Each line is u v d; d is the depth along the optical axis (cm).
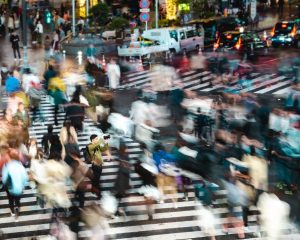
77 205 2086
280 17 7938
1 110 3472
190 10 6762
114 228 2034
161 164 2217
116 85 4084
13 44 5009
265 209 1905
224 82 4234
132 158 2652
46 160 2148
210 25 5881
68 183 2150
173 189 2253
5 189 2159
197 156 2248
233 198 2000
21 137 2377
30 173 2253
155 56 5094
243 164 2069
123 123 2981
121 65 4684
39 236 1975
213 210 2131
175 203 2222
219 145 2352
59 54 5044
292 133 2508
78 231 1927
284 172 2319
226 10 7138
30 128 3186
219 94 3916
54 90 3222
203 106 3025
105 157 2697
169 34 5247
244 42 5528
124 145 2216
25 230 2030
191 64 4759
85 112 3241
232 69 4309
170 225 2058
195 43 5509
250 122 2745
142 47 4975
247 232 1973
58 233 1861
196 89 4153
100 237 1909
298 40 5756
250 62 4816
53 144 2162
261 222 1977
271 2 9006
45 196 2045
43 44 5819
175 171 2238
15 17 6519
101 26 6288
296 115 2672
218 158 2248
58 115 3428
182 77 4534
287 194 2259
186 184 2252
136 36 5300
